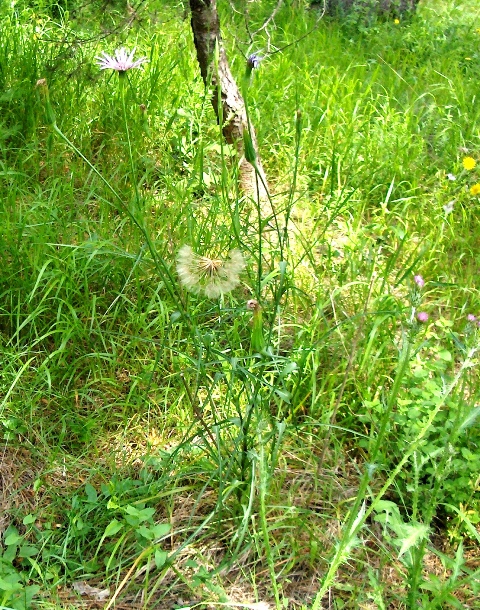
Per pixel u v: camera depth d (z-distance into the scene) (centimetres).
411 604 209
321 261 359
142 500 233
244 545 237
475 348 202
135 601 223
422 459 219
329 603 226
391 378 290
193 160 407
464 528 246
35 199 359
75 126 420
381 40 655
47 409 280
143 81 453
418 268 360
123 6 409
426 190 433
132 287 326
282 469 262
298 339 297
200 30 370
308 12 686
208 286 212
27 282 307
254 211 391
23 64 449
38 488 248
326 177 415
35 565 219
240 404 276
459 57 637
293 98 476
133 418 280
